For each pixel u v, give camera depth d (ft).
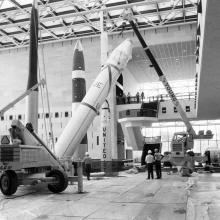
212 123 159.63
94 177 66.23
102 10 83.35
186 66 133.39
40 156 40.75
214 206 29.89
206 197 35.68
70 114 113.29
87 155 61.26
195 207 29.53
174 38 105.50
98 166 87.10
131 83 138.00
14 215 26.43
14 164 36.37
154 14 101.55
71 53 117.08
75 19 105.09
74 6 98.58
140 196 37.11
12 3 95.04
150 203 32.04
